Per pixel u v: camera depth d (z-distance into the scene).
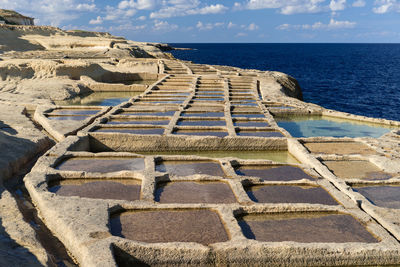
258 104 14.37
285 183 6.67
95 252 4.07
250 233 4.89
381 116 21.62
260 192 6.32
